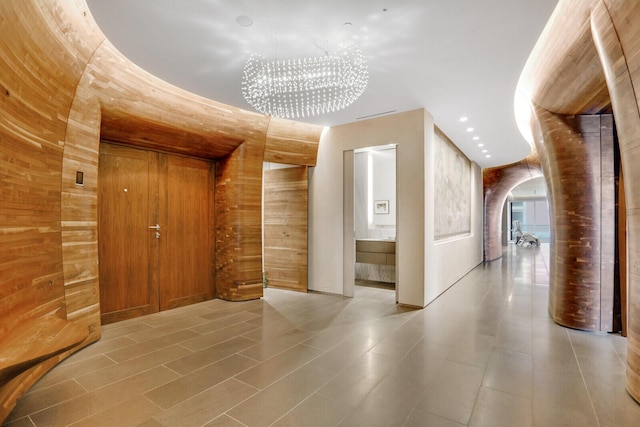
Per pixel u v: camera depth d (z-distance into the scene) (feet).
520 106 18.37
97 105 11.59
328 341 12.16
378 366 10.11
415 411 7.75
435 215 20.39
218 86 13.64
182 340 12.21
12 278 7.84
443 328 13.64
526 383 9.10
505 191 39.65
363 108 16.39
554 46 11.35
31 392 8.51
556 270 14.55
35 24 7.51
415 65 12.02
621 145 8.35
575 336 12.78
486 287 22.12
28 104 8.45
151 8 8.71
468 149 27.09
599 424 7.28
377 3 8.64
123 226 14.56
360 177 24.43
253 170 18.07
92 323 11.83
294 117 16.78
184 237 17.06
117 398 8.27
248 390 8.68
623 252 12.92
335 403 8.07
